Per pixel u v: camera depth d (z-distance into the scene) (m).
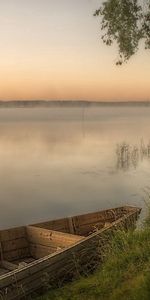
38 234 10.84
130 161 38.84
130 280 6.61
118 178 31.16
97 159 41.62
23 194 27.14
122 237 8.23
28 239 11.09
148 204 10.70
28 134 81.62
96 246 9.05
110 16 10.76
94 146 54.88
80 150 50.56
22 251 10.93
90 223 12.97
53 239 10.50
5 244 10.58
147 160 39.12
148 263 6.89
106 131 87.44
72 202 24.53
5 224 20.42
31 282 7.41
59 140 65.56
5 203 24.83
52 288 7.79
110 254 8.01
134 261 7.28
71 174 33.78
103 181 30.31
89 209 22.83
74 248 8.48
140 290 5.92
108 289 6.64
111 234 9.30
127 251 7.70
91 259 8.88
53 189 28.30
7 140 67.12
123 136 71.38
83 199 25.23
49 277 7.79
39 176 33.53
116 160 40.31
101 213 13.29
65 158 43.44
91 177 32.12
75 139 66.94
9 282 7.00
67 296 7.04
